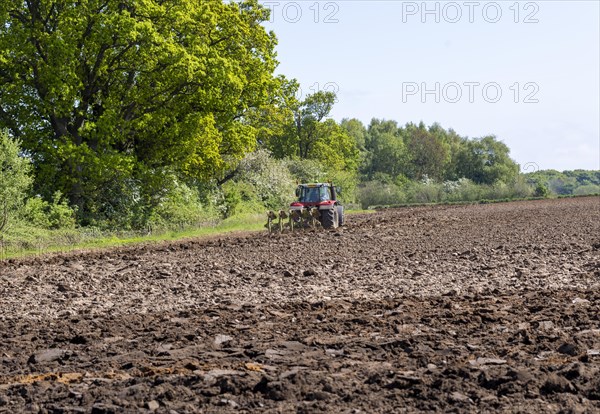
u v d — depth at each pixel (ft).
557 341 58.18
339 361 53.52
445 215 337.11
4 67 247.29
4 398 44.83
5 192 196.13
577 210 337.11
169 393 43.52
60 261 155.84
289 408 40.86
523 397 41.37
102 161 244.63
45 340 68.23
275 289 99.91
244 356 56.59
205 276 118.11
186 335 65.51
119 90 268.82
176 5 268.00
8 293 106.01
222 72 271.69
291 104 450.30
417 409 40.14
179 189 281.54
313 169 488.44
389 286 98.99
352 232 223.30
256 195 370.32
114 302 93.91
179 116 288.51
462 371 46.83
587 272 105.81
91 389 46.62
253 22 355.97
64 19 241.96
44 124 257.34
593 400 40.45
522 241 163.94
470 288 94.38
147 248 182.39
